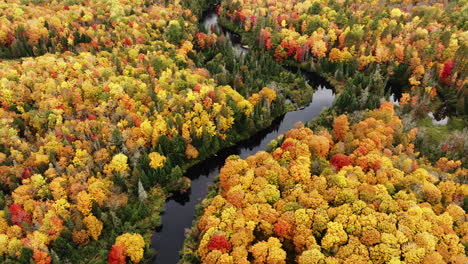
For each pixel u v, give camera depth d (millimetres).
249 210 85250
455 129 130500
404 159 99312
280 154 104188
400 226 78188
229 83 150375
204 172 119250
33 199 93688
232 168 99062
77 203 92562
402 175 92938
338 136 115688
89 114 119062
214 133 121938
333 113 131750
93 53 158375
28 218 88125
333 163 100438
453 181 94938
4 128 108500
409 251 74000
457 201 89375
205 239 82562
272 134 135250
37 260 80438
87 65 142375
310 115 145125
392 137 109000
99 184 95438
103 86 129125
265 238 84312
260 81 152750
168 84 136125
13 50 160750
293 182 92750
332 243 78062
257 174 96000
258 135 134375
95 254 88625
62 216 88562
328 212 83250
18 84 128500
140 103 123562
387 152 102000
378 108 133500
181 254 91500
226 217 85438
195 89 131875
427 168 101438
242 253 77688
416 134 117875
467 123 132750
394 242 75438
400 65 158750
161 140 111188
